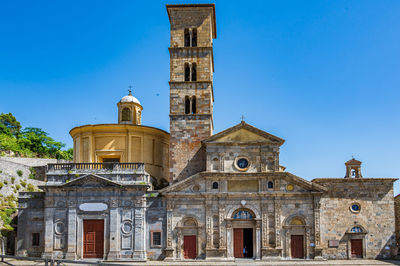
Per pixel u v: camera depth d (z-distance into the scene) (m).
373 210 59.88
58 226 59.16
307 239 58.03
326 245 58.97
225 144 60.19
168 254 58.00
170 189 59.19
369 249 59.00
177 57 66.00
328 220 59.53
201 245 58.41
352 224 59.50
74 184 59.38
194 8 67.31
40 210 60.28
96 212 59.03
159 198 59.69
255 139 60.31
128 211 59.03
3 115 118.62
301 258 57.84
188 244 58.78
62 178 60.06
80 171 60.16
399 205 65.00
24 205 60.34
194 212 59.25
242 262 55.62
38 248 59.28
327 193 60.12
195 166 62.69
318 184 60.47
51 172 60.38
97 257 58.09
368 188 60.31
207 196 59.12
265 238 58.16
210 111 64.12
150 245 58.72
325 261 56.66
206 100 64.44
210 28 66.75
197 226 58.78
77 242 58.53
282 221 58.69
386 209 59.91
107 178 59.72
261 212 58.88
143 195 59.31
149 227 59.16
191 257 58.34
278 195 58.94
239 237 58.97
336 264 53.50
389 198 60.16
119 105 73.44
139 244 58.00
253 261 56.47
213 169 60.16
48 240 58.72
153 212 59.50
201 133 63.53
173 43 66.38
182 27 67.06
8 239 60.88
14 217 64.88
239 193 59.00
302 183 58.94
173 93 64.81
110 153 67.06
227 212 59.09
